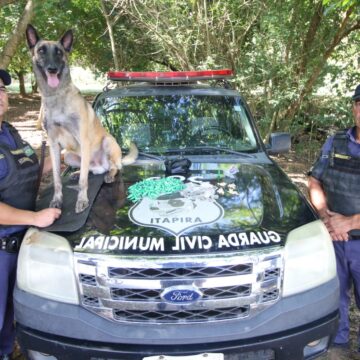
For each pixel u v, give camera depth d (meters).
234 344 2.21
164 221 2.47
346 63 8.44
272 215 2.58
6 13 7.04
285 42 7.50
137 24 8.70
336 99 7.98
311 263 2.38
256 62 7.48
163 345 2.18
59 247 2.34
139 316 2.22
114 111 3.88
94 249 2.28
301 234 2.44
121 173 3.27
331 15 7.52
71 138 3.02
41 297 2.31
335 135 3.00
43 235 2.45
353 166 2.85
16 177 2.68
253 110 8.02
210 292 2.22
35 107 20.89
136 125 3.80
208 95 3.99
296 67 7.87
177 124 3.80
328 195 3.01
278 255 2.29
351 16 7.64
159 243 2.28
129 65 12.46
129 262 2.20
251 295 2.25
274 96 7.62
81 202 2.74
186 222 2.46
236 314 2.25
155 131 3.76
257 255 2.25
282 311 2.28
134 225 2.45
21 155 2.76
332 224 2.88
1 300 2.71
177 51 7.82
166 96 3.97
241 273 2.23
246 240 2.32
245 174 3.18
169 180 3.05
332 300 2.39
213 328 2.21
